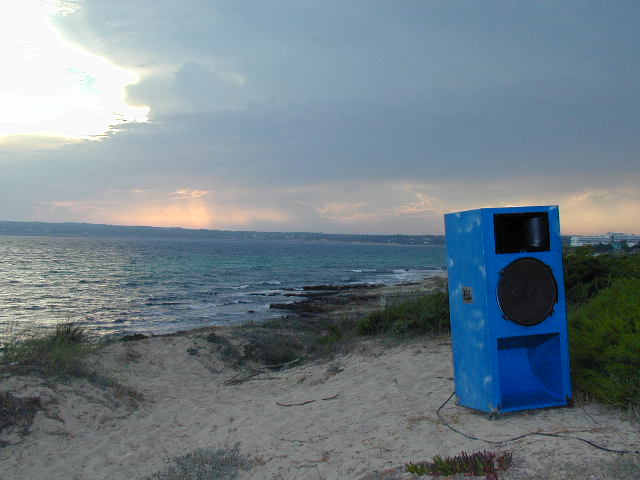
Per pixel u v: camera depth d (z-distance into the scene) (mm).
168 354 11492
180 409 7906
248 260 99875
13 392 7082
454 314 5023
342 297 34531
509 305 4453
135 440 6395
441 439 4363
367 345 10641
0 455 5906
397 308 12492
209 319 26672
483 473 3320
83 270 66750
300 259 110312
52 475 5410
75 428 6824
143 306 32656
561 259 4590
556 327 4562
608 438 3574
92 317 27938
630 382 4172
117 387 8500
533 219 4742
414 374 7461
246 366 11570
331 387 7734
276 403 7223
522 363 4816
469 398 4871
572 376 4977
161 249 153000
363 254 159875
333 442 5008
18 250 125250
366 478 3797
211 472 4801
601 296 6148
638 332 4559
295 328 16391
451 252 5000
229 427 6375
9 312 30297
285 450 5078
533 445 3701
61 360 8586
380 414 5660
